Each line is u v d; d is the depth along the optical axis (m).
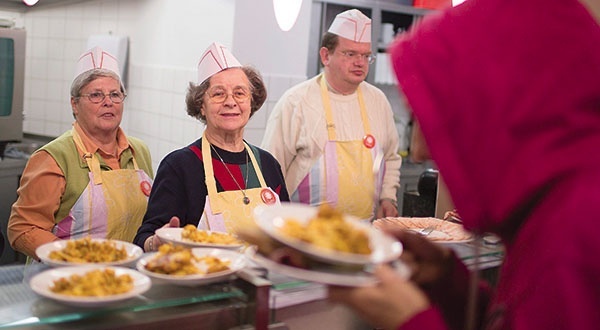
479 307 1.45
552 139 1.04
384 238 1.30
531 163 1.04
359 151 3.43
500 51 1.06
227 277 1.55
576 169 1.03
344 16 3.36
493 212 1.09
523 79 1.05
